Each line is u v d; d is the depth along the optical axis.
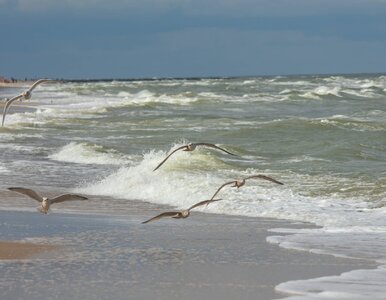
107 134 61.72
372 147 50.81
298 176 38.31
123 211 29.86
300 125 62.59
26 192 13.88
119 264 20.61
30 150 50.84
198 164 41.00
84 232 25.08
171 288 18.22
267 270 20.05
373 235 24.72
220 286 18.41
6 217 27.69
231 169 40.50
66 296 17.44
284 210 29.48
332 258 21.41
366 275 19.41
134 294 17.69
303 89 151.75
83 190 35.16
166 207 31.06
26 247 22.61
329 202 31.19
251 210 29.61
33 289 18.02
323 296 17.44
